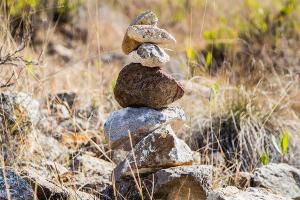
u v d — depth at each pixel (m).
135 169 4.98
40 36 10.03
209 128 7.39
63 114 7.17
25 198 4.67
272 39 11.47
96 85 8.33
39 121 6.57
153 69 5.12
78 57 10.51
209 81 7.85
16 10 8.18
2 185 4.69
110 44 13.48
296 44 11.43
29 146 6.04
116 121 5.15
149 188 4.93
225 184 5.84
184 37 14.16
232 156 7.09
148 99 5.12
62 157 6.23
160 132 4.99
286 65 10.33
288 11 12.21
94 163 5.94
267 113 7.74
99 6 14.78
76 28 13.20
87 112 7.41
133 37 5.07
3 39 6.95
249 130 7.37
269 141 7.33
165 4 15.95
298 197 5.37
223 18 12.66
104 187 5.40
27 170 5.18
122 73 5.16
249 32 11.77
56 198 4.91
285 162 7.17
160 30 5.08
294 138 7.44
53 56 11.43
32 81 7.32
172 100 5.18
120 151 6.19
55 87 8.38
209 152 7.02
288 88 8.44
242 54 10.35
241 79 8.35
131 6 16.08
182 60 10.06
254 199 4.81
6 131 5.65
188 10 15.49
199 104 7.92
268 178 5.78
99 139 6.69
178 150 4.97
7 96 6.03
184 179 4.78
